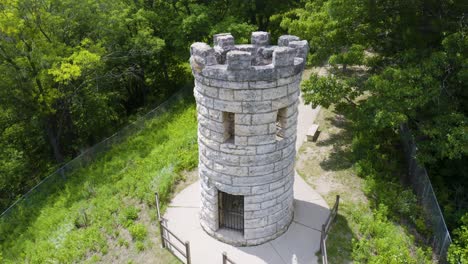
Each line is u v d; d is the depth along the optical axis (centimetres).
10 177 2248
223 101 1157
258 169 1252
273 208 1355
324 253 1273
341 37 2027
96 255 1432
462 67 1616
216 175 1300
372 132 1998
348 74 2548
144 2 2933
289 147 1298
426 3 1812
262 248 1379
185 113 2544
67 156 2594
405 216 1577
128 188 1808
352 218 1539
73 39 2409
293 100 1223
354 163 1886
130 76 2931
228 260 1223
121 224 1575
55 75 2056
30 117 2312
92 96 2573
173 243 1423
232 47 1312
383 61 2012
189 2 2967
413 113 1666
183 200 1655
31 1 2023
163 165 1939
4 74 2059
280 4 3384
